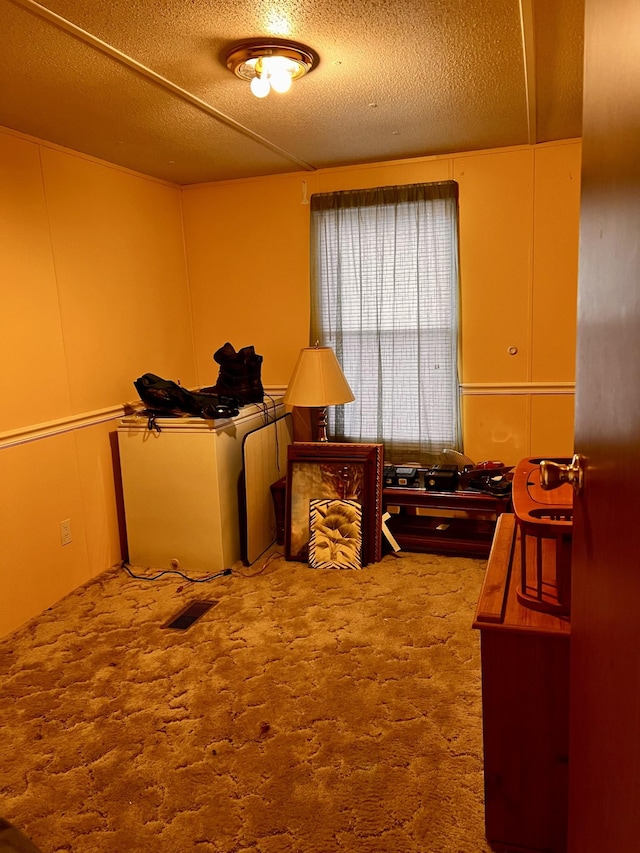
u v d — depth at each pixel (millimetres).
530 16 1785
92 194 3094
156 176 3586
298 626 2547
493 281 3434
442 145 3189
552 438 3500
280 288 3811
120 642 2488
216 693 2125
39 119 2525
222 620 2629
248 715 2004
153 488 3166
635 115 650
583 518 985
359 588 2879
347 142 3053
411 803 1624
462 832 1535
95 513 3164
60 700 2127
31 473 2740
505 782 1461
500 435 3572
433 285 3463
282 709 2021
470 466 3404
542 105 2594
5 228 2592
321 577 3029
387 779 1708
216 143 2961
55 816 1642
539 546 1473
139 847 1533
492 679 1430
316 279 3646
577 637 1042
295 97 2414
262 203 3738
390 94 2420
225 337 3986
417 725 1916
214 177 3684
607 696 799
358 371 3676
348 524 3162
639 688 647
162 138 2840
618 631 744
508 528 1945
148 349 3574
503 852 1483
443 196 3367
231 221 3822
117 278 3295
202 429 3031
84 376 3074
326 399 3260
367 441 3725
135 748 1882
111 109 2441
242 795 1680
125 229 3352
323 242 3600
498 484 3145
